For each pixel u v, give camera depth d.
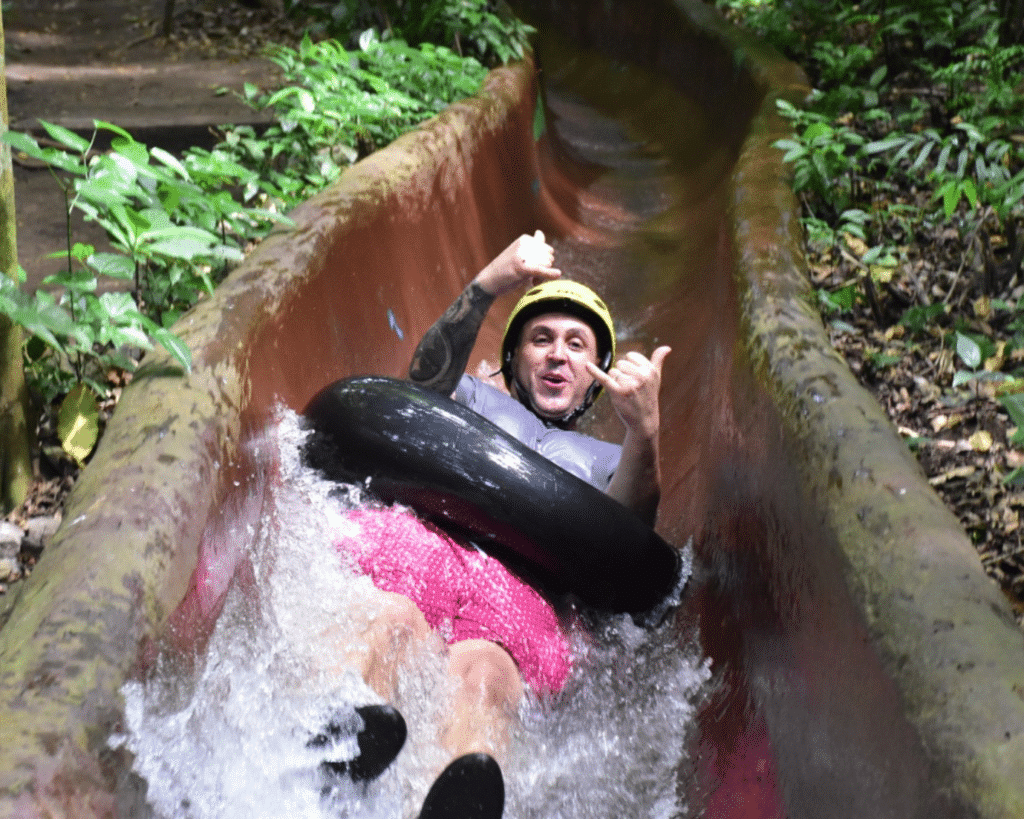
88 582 1.96
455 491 2.90
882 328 5.09
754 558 2.75
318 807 2.16
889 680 1.75
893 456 2.29
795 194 5.87
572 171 9.12
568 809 2.51
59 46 12.08
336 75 6.42
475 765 2.05
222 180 4.89
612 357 3.91
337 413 3.03
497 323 5.62
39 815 1.49
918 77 8.79
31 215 6.13
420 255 4.93
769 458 2.76
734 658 2.72
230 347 2.89
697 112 10.29
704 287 5.48
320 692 2.21
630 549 3.03
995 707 1.54
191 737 2.00
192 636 2.14
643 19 12.65
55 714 1.66
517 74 8.27
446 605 2.81
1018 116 6.75
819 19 9.89
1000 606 1.79
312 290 3.61
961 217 5.79
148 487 2.25
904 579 1.89
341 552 2.82
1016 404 3.17
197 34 12.64
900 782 1.65
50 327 2.98
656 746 2.76
